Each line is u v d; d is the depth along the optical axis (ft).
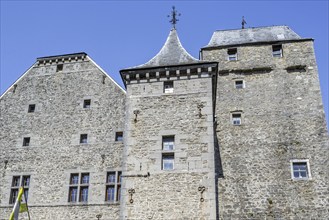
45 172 64.44
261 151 69.46
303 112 72.13
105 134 65.51
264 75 77.10
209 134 55.31
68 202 61.62
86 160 64.18
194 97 58.44
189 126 56.44
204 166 53.31
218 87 76.79
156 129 57.06
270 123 71.87
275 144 69.82
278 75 76.59
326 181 65.41
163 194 52.47
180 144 55.31
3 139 68.49
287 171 67.15
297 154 68.39
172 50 66.03
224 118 73.46
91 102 68.69
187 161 54.03
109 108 67.46
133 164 55.11
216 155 69.97
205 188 51.90
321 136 69.36
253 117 72.90
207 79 59.47
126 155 55.93
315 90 74.08
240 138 71.15
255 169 67.97
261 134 71.05
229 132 71.97
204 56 81.05
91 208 60.70
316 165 67.05
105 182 62.13
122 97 67.92
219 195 66.44
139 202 52.54
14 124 69.56
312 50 78.33
